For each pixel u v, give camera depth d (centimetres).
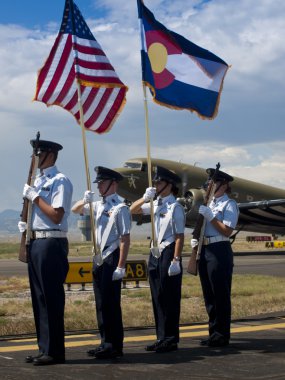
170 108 961
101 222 789
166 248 833
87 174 821
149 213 882
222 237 864
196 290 1759
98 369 687
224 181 866
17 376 647
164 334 822
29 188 721
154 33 952
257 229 4272
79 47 903
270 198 4197
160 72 952
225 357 760
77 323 1088
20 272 2803
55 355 720
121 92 952
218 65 995
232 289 1736
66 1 914
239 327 1041
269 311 1295
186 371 676
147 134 882
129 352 806
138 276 1856
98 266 791
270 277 2198
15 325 1069
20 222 749
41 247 726
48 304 722
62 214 720
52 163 745
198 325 1092
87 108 950
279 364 714
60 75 941
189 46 977
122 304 1437
